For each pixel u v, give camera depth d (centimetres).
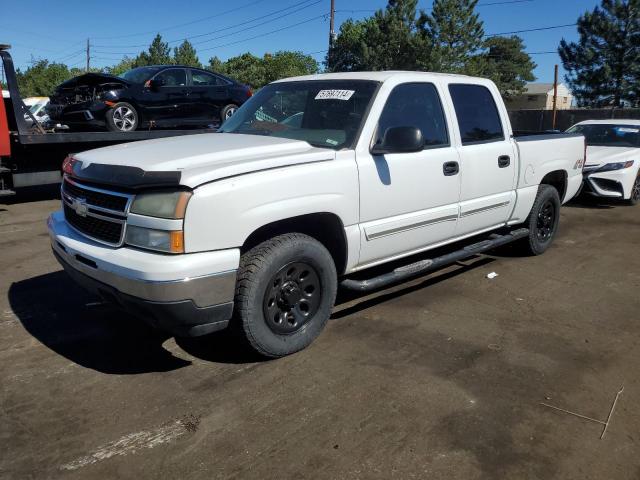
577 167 661
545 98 7225
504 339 415
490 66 5947
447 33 5169
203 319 323
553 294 516
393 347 398
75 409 318
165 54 7900
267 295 354
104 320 443
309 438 292
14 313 457
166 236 308
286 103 459
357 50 5300
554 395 337
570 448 287
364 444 287
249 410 317
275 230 374
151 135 1052
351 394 334
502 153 526
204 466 270
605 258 644
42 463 272
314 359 378
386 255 432
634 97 4641
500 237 564
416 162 432
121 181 325
